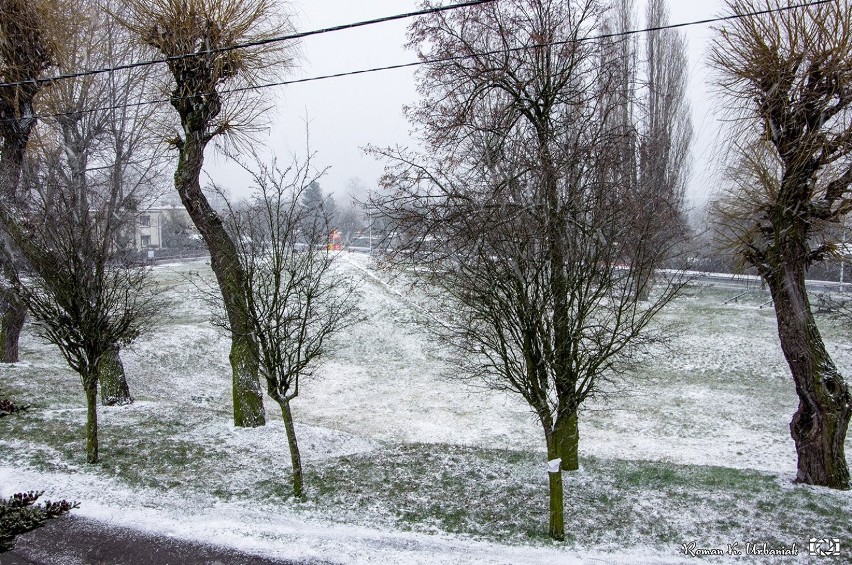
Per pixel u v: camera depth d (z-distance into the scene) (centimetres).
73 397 1502
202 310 2759
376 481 1008
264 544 771
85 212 1143
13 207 1312
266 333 1036
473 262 838
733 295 3234
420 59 1259
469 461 1145
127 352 2011
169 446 1133
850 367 2123
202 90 1205
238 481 984
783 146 1005
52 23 1451
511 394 1925
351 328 2516
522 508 908
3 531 529
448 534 812
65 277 995
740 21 1003
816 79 965
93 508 859
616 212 862
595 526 845
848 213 1037
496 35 1170
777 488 1020
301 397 1889
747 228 1139
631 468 1138
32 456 1034
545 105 1083
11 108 1448
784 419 1700
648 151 1440
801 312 1052
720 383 2045
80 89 1555
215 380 2014
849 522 873
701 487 1020
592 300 812
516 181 823
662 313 2867
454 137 1169
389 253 1355
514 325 792
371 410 1772
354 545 774
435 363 2253
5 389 1474
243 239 1105
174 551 752
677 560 750
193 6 1170
